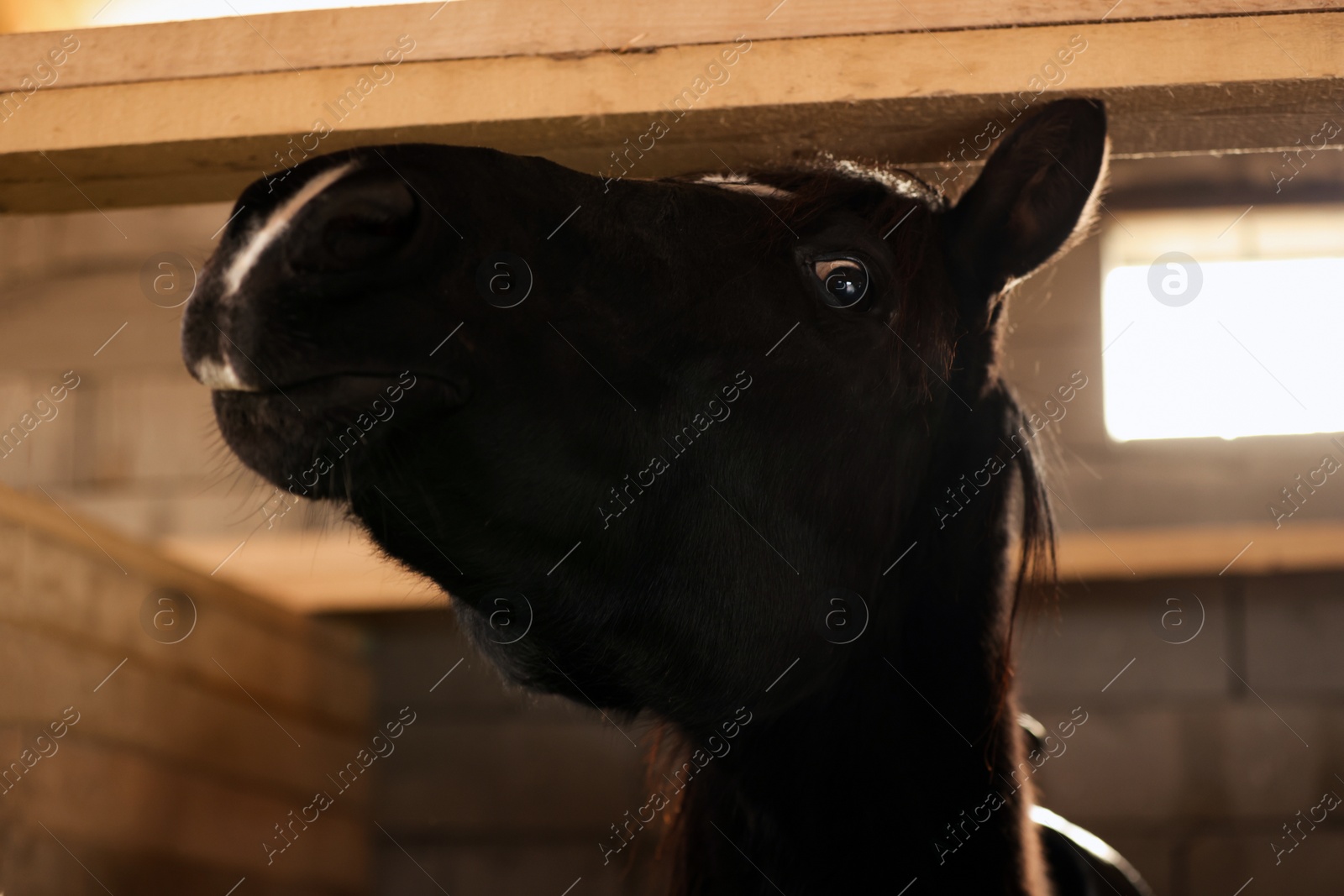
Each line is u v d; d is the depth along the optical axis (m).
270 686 3.54
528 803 4.25
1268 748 3.89
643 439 1.05
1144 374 4.10
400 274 0.88
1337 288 4.02
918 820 1.24
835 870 1.24
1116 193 3.99
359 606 3.83
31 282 4.52
